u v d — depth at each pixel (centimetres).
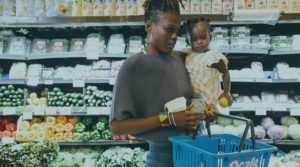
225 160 109
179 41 365
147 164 154
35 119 383
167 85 145
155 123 132
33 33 409
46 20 356
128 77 142
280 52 353
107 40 392
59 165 286
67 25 357
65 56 365
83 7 354
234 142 139
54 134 372
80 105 367
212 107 137
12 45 376
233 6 346
